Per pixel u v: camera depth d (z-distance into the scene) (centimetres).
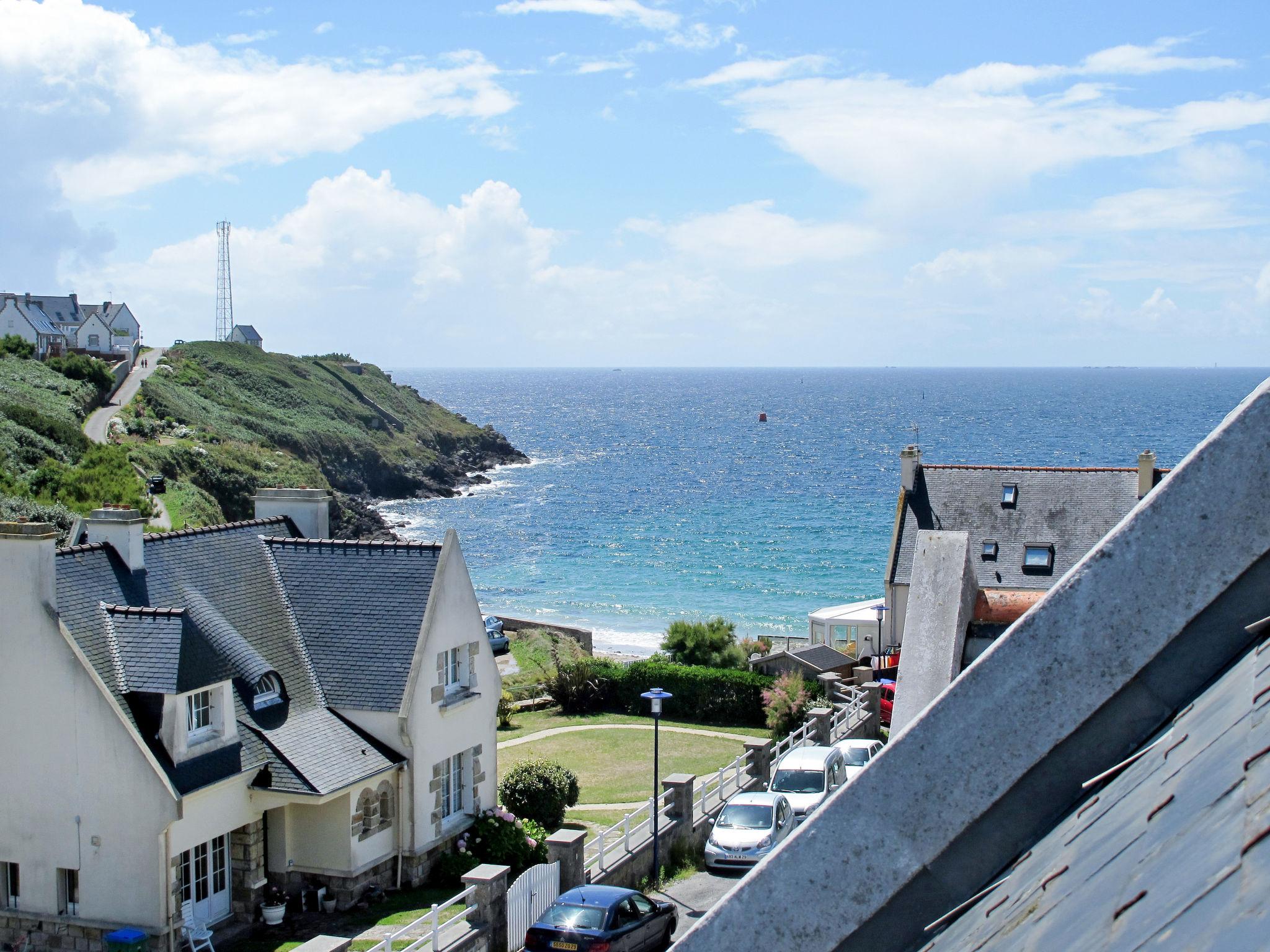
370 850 2525
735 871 2755
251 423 12756
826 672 4781
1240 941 218
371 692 2644
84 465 7131
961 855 475
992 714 476
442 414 19612
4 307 13750
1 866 2289
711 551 11825
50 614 2205
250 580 2872
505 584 10269
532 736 4384
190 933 2203
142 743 2166
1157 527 467
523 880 2272
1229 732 349
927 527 5203
